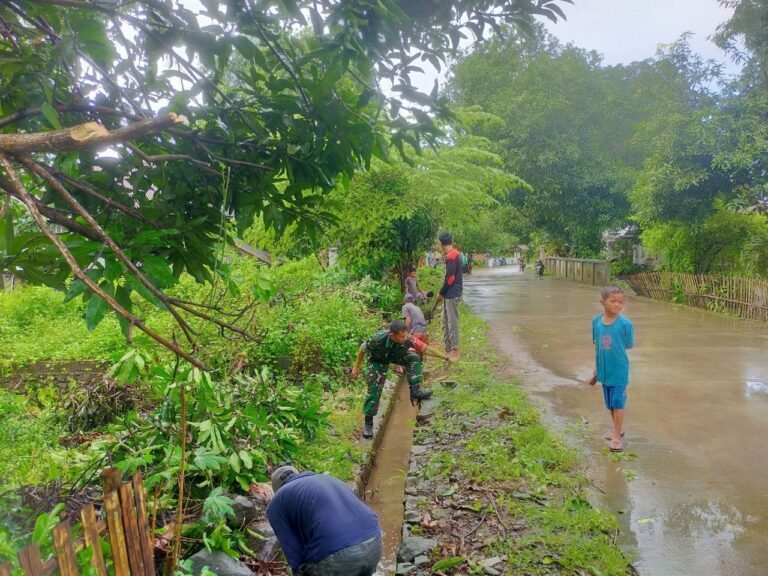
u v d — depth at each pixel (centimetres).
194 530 384
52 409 700
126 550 235
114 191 276
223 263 258
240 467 461
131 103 268
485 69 2597
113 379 680
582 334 1188
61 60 241
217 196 297
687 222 1611
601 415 669
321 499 310
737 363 891
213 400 436
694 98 1647
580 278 2683
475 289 2423
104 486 228
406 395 888
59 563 198
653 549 392
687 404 695
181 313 764
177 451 417
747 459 529
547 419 661
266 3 254
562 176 2472
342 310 1012
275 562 396
